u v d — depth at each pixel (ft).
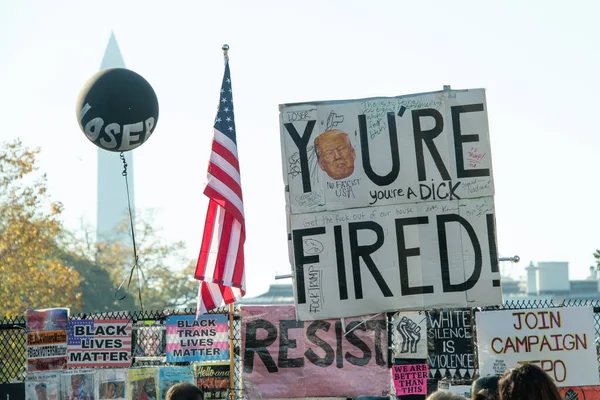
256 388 59.11
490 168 57.67
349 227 57.77
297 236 57.93
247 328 59.52
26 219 192.54
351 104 58.54
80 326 61.11
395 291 57.21
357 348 58.80
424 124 58.08
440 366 57.93
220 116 60.80
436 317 58.23
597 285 392.06
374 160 58.13
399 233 57.52
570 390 57.21
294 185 58.23
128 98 61.57
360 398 58.34
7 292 190.90
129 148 62.69
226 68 61.52
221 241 59.47
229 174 59.82
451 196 57.57
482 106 58.18
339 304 57.36
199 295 59.77
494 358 57.57
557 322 57.62
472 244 57.21
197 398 38.22
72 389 59.77
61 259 316.19
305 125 58.54
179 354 60.23
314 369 58.95
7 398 60.18
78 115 62.44
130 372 59.88
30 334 61.31
